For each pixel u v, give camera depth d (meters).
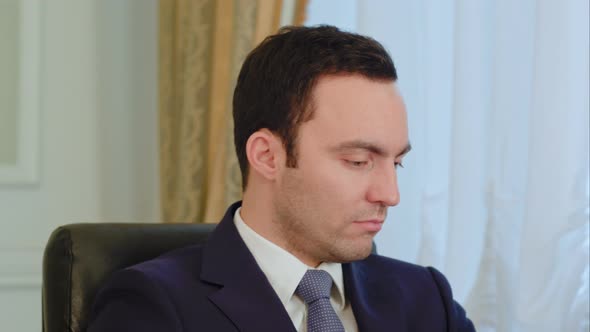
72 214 9.17
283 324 3.97
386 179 4.00
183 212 8.18
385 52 4.18
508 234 6.52
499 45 6.46
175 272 4.15
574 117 6.15
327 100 4.01
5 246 8.95
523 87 6.48
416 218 7.16
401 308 4.51
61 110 9.12
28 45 8.88
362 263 4.78
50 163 9.09
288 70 4.13
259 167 4.22
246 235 4.33
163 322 3.86
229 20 7.95
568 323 6.11
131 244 4.62
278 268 4.21
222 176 7.83
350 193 3.99
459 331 4.71
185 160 8.16
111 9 9.27
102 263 4.47
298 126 4.05
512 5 6.45
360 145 3.95
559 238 6.12
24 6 8.86
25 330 9.02
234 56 7.67
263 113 4.21
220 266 4.17
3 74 8.87
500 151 6.50
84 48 9.19
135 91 9.36
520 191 6.50
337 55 4.07
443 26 7.05
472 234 6.58
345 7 7.96
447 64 7.05
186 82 8.17
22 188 9.02
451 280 6.57
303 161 4.05
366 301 4.47
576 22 6.14
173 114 8.55
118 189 9.31
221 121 7.96
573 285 6.12
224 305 4.00
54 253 4.43
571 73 6.12
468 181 6.54
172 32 8.57
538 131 6.18
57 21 9.09
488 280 6.56
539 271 6.13
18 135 8.91
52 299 4.39
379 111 3.99
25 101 8.90
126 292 4.03
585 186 6.16
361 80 4.04
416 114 7.14
